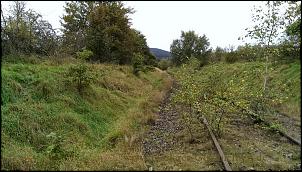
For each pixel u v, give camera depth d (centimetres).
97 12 3575
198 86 1495
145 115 1638
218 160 934
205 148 1060
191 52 5884
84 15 3838
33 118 1173
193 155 992
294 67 2052
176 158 959
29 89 1410
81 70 1689
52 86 1506
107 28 3478
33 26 2178
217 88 1809
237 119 1450
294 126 1270
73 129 1235
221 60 4788
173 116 1716
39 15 2253
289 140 1126
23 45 2031
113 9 3741
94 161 905
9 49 1861
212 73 2242
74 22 3797
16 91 1312
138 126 1432
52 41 2281
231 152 995
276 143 1100
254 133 1238
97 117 1510
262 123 1340
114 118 1627
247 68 2759
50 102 1403
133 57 3634
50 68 1814
